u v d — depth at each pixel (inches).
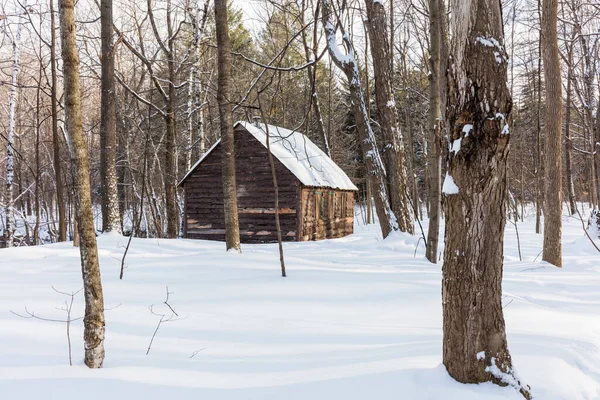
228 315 203.6
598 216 555.2
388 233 547.2
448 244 129.2
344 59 545.6
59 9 144.3
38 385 117.3
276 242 716.0
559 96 402.0
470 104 124.3
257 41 959.0
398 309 222.5
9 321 175.5
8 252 423.5
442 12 500.1
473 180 124.2
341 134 1475.1
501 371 121.2
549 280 313.7
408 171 1346.0
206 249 515.5
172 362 140.9
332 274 297.0
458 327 123.9
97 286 134.6
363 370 130.1
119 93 917.2
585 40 716.7
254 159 735.7
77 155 140.7
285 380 126.2
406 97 1197.1
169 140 715.4
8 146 730.2
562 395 121.0
